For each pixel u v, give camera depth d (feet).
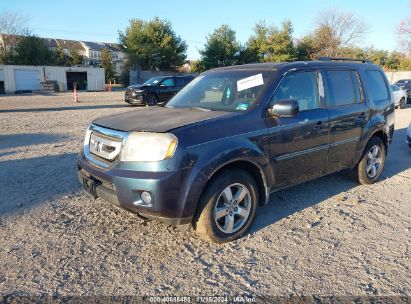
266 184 12.74
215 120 11.71
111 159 11.40
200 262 10.93
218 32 160.35
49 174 19.38
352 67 17.04
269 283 9.91
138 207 10.66
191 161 10.66
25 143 28.14
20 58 156.97
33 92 123.44
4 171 19.92
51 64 172.65
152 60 160.76
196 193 10.77
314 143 14.34
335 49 165.07
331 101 15.37
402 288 9.71
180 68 173.58
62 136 31.53
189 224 11.29
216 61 161.07
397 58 168.76
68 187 17.34
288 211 14.79
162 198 10.39
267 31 161.48
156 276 10.19
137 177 10.46
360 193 17.06
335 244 12.06
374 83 18.29
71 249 11.58
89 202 15.48
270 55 162.09
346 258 11.19
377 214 14.58
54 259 10.98
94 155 12.33
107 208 14.85
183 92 16.20
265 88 13.19
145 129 11.00
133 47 158.81
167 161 10.45
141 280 10.00
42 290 9.50
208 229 11.48
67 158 22.90
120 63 213.66
